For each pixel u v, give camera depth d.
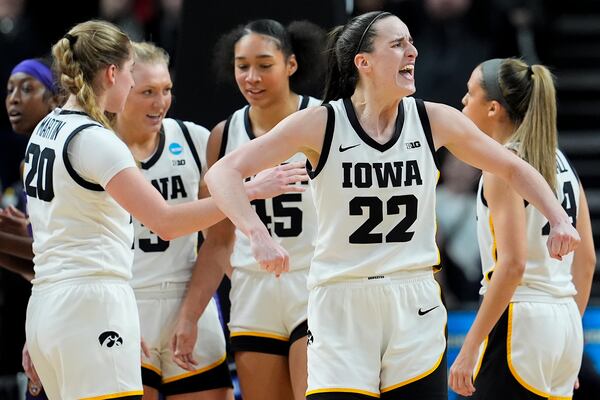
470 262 18.69
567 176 10.70
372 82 9.01
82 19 22.00
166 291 11.04
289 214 10.97
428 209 9.16
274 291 11.01
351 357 8.91
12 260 11.63
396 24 9.02
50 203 9.24
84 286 9.11
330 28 12.96
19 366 12.79
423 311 9.09
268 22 11.15
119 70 9.45
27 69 12.02
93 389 9.04
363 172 8.93
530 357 10.13
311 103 11.37
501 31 21.58
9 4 21.61
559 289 10.32
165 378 11.15
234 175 8.77
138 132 10.95
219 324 11.40
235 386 13.52
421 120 9.12
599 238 22.33
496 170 9.10
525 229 9.89
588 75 24.48
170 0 21.41
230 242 11.23
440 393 9.06
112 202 9.25
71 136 9.09
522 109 10.50
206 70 13.22
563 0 24.89
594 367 14.59
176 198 11.16
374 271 8.99
